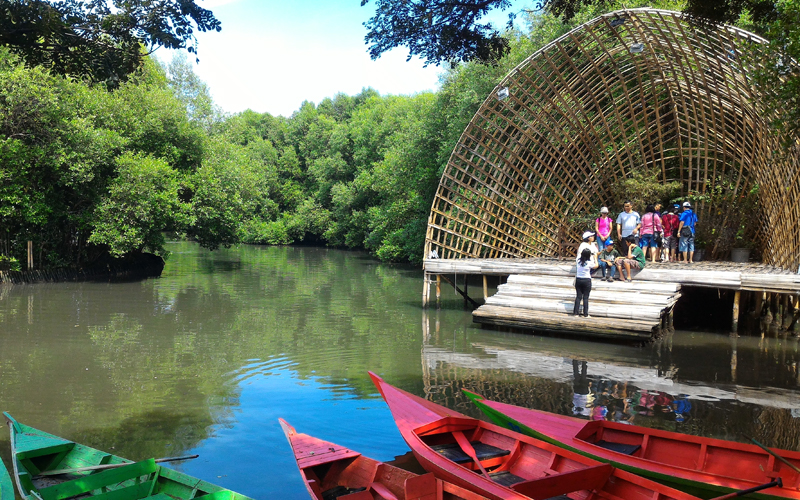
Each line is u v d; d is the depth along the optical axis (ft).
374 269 125.59
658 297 53.78
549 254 85.30
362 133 186.50
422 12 30.71
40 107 82.12
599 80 81.00
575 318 53.06
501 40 33.17
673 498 19.21
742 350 47.88
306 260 149.69
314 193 226.38
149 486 20.40
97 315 63.16
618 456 23.06
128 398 34.04
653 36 66.08
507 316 55.83
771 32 29.94
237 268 124.36
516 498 19.08
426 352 47.03
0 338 50.60
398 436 28.43
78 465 22.50
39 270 91.71
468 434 26.91
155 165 94.22
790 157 59.31
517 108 87.35
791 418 30.58
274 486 22.81
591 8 85.30
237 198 116.57
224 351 46.78
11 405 32.53
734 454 22.43
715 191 81.87
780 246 65.05
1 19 25.31
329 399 34.17
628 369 41.34
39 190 89.81
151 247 107.24
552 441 25.29
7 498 19.45
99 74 28.96
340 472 23.26
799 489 19.84
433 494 20.13
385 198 156.15
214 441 27.43
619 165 84.12
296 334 54.19
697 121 77.92
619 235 65.36
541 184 86.89
